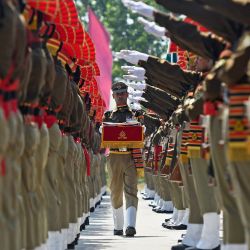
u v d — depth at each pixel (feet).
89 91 119.24
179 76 93.71
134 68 102.22
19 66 59.31
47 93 72.95
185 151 92.58
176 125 101.65
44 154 72.08
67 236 90.79
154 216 157.58
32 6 70.28
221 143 62.59
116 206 116.37
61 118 86.02
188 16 65.67
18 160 62.23
